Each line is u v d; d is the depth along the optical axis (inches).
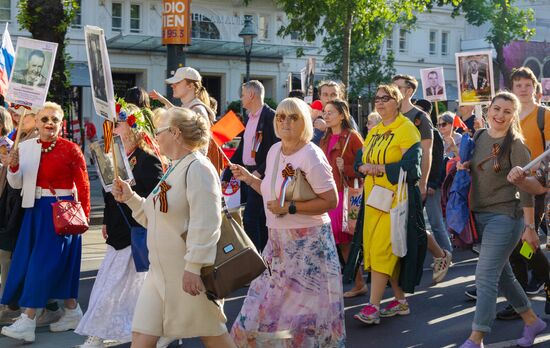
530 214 237.8
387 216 275.1
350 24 908.0
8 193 264.5
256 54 1499.8
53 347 253.4
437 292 340.8
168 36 727.7
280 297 211.6
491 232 242.8
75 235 265.6
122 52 1380.4
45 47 258.4
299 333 209.9
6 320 283.9
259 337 212.2
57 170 260.7
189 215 178.2
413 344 262.4
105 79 190.9
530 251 241.3
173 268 179.0
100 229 568.4
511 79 303.7
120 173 208.8
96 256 438.9
